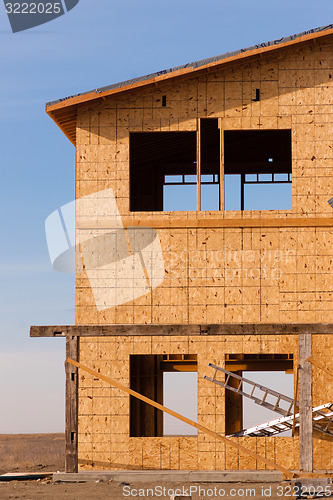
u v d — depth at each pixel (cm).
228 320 2038
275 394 2002
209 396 2009
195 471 1942
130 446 1998
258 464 1966
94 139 2119
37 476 2019
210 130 2534
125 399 2022
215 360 2019
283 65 2112
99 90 2092
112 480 1916
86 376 2038
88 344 2050
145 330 1872
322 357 1991
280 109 2102
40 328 1880
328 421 1958
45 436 5775
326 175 2072
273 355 2481
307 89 2103
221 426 1997
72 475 1905
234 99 2112
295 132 2092
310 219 2056
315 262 2045
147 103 2123
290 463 1958
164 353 2030
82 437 2017
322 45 2111
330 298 2028
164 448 1992
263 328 1858
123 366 2033
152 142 2572
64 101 2108
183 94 2120
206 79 2122
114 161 2111
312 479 1670
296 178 2078
